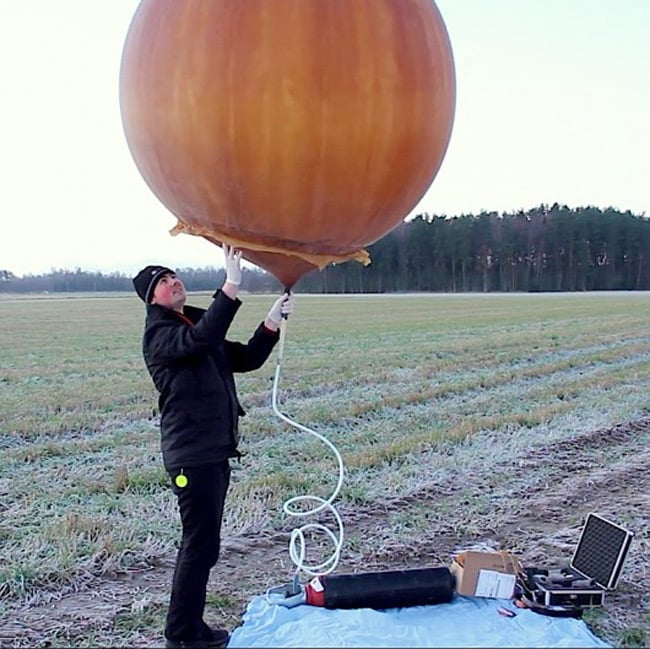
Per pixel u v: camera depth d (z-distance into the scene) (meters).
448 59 3.37
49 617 4.39
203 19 3.04
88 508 6.29
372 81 3.01
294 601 4.06
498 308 37.62
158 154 3.24
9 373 15.05
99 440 9.09
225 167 3.07
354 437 9.20
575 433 9.55
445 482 7.30
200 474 3.63
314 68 2.95
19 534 5.61
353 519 6.22
